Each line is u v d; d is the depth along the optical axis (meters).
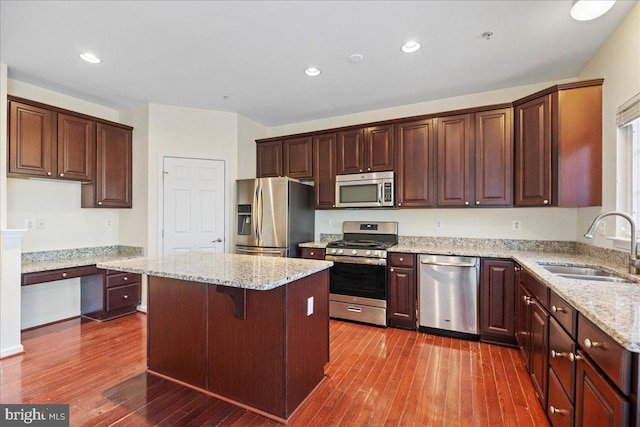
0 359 2.60
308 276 2.14
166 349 2.33
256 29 2.29
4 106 2.73
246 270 2.01
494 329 2.93
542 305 1.94
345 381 2.29
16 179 3.24
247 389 1.99
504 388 2.18
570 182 2.55
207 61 2.78
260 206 3.94
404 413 1.93
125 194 3.85
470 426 1.80
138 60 2.76
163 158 3.86
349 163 3.90
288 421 1.86
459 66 2.85
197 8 2.04
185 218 3.96
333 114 4.27
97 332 3.22
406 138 3.57
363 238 4.08
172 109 3.92
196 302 2.20
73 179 3.39
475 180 3.22
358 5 2.01
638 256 1.91
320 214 4.40
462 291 3.06
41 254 3.41
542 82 3.22
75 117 3.41
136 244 3.88
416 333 3.23
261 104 3.88
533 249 3.26
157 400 2.06
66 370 2.43
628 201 2.20
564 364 1.51
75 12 2.08
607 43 2.39
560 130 2.58
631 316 1.15
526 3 1.98
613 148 2.31
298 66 2.87
